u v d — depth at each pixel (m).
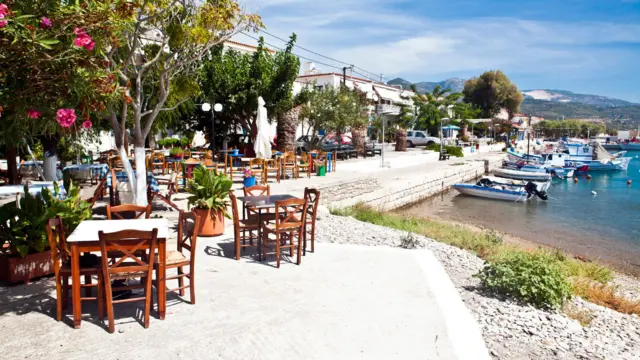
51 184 8.88
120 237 4.53
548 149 69.00
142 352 4.32
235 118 25.75
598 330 6.51
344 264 7.46
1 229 6.07
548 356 5.07
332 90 31.80
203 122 25.62
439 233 14.05
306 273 6.93
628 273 13.08
